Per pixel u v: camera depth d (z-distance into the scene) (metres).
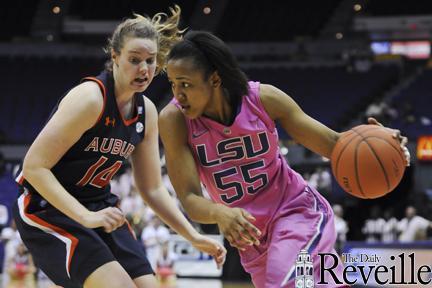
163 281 10.49
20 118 18.95
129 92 2.97
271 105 2.97
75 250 2.90
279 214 3.04
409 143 15.41
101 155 3.00
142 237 11.01
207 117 2.96
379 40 22.31
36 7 22.41
